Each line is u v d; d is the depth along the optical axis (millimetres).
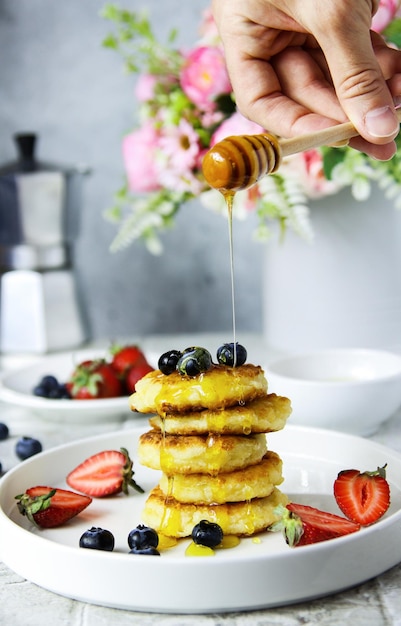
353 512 608
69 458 721
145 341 1278
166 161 949
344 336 1029
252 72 765
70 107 1335
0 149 1341
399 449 784
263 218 956
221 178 549
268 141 560
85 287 1375
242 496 607
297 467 717
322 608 538
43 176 1167
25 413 937
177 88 979
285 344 1079
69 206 1213
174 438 616
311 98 758
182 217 1357
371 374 876
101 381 915
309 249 1024
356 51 632
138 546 586
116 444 745
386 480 663
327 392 787
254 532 608
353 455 718
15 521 639
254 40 758
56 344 1206
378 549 554
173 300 1383
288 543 576
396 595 548
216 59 915
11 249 1198
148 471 727
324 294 1028
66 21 1315
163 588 529
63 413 873
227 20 766
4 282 1196
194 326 1390
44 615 541
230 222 609
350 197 995
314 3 635
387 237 1007
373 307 1020
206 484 607
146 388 628
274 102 760
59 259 1216
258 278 1369
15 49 1321
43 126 1339
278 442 749
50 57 1324
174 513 608
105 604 545
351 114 635
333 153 886
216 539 587
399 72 750
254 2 736
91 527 630
